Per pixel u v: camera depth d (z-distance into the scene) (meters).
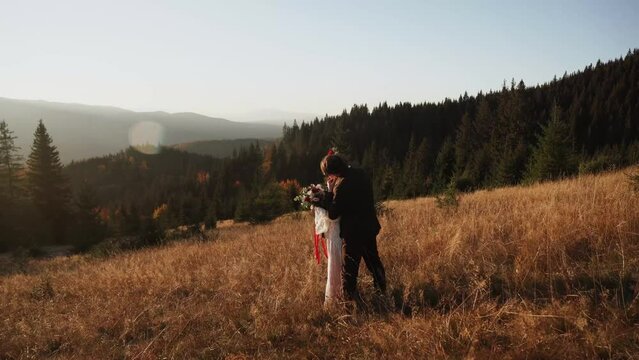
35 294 7.89
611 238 5.03
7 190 55.28
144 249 18.02
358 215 4.46
